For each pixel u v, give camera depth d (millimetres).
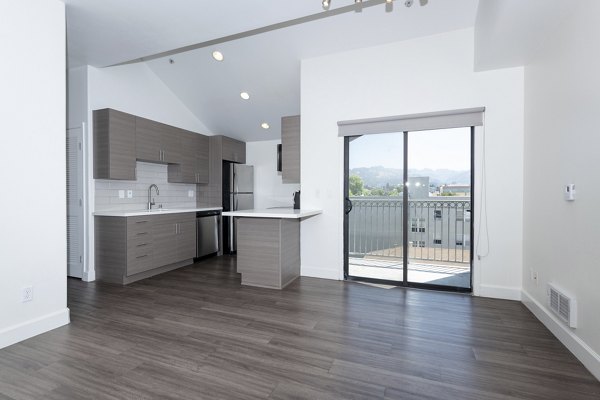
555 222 2211
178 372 1723
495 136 2971
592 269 1750
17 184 2076
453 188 3301
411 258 3498
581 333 1854
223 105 4930
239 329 2289
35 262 2182
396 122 3326
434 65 3197
